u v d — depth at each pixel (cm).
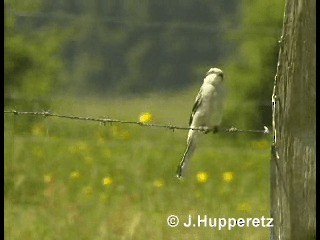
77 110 2538
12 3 2272
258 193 1424
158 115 2481
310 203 801
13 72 2211
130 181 1458
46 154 1524
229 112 2005
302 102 797
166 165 1545
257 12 2220
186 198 1334
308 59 794
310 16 792
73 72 3141
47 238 1186
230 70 2209
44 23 2414
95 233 1185
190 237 1159
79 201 1327
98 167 1500
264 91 2183
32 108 1852
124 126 1900
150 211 1256
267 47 2189
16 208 1278
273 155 810
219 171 1556
